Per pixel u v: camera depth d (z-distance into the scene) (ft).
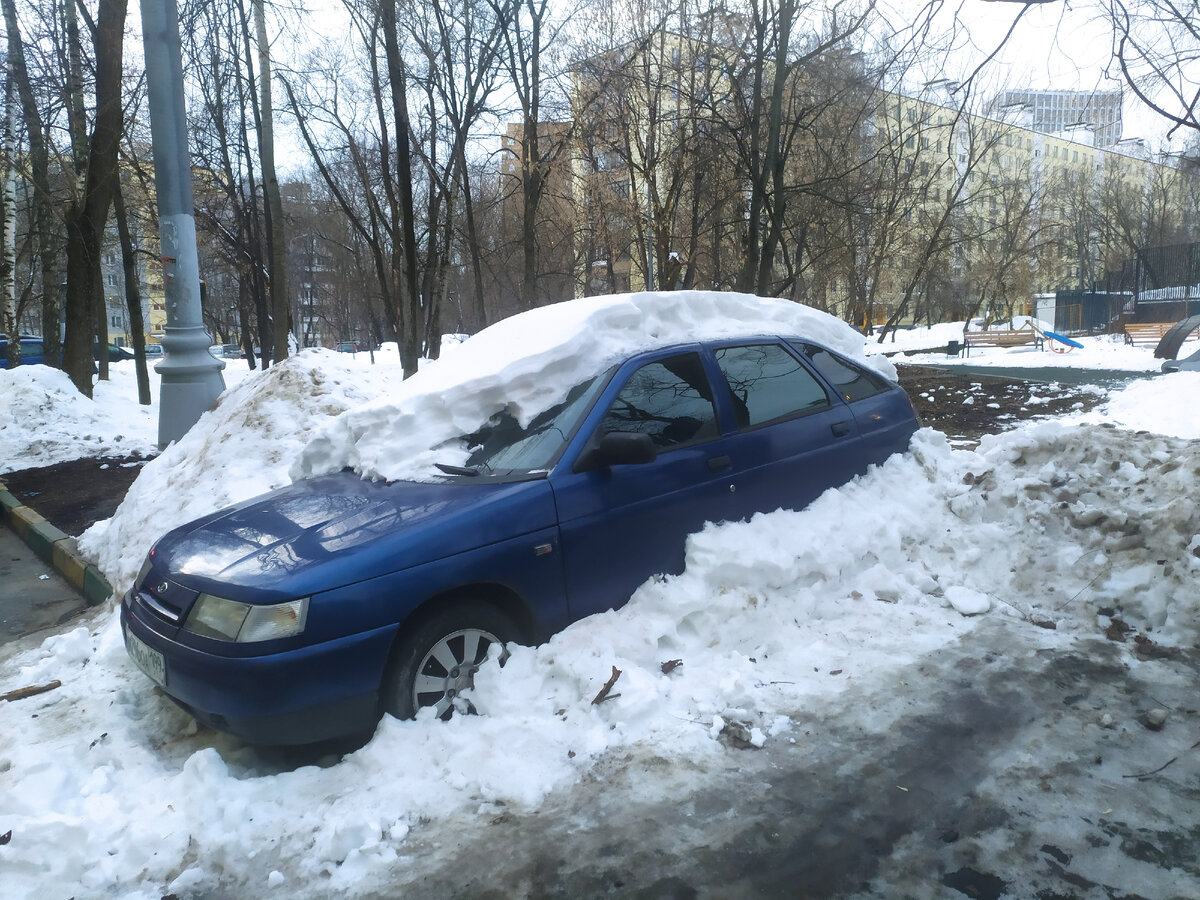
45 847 9.54
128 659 15.29
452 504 12.11
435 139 74.08
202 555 12.25
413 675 11.30
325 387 24.76
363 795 10.18
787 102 63.36
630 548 13.20
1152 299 110.52
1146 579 13.99
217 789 10.41
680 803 9.99
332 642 10.59
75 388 46.03
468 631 11.85
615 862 9.10
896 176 85.25
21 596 21.03
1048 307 132.26
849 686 12.37
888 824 9.47
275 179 68.80
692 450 14.19
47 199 50.29
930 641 13.58
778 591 14.11
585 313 14.84
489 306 139.13
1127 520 14.84
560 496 12.57
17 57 47.37
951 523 16.30
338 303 196.03
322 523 12.26
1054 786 9.98
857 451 16.61
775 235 54.60
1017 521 15.94
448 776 10.46
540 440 13.39
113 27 43.73
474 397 14.03
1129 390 38.17
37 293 109.19
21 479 33.68
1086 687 12.14
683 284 75.87
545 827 9.68
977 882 8.53
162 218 32.04
